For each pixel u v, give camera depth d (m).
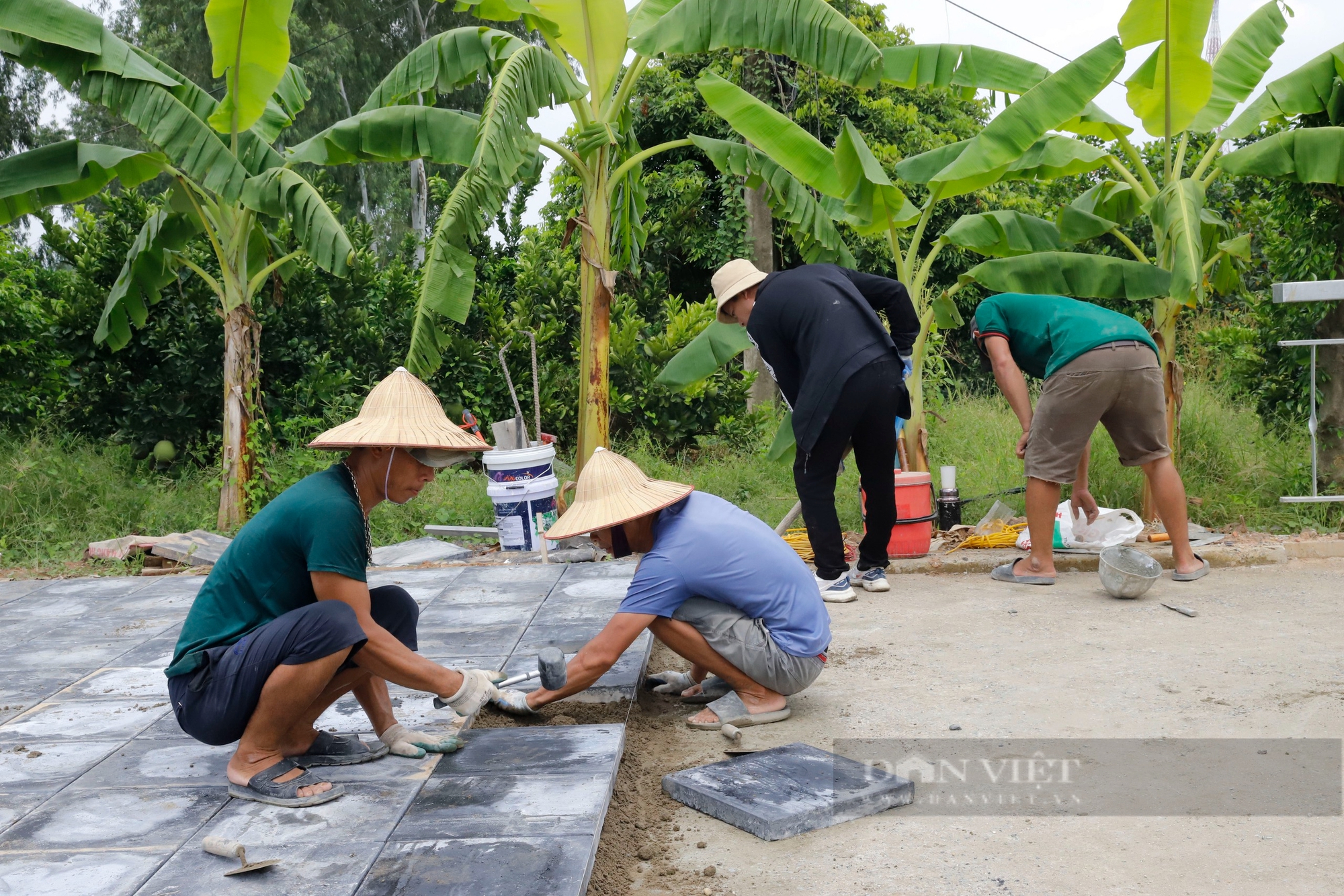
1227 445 7.64
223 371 9.78
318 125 23.09
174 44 22.44
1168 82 6.41
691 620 3.62
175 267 8.88
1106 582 5.27
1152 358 5.48
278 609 2.91
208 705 2.84
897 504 6.30
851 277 5.56
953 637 4.72
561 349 11.37
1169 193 6.42
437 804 2.82
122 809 2.87
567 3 6.52
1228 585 5.48
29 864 2.55
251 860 2.52
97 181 7.29
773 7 6.31
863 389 5.15
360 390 10.38
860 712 3.79
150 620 5.26
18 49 6.55
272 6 6.38
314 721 3.13
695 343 7.46
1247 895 2.38
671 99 14.39
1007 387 5.75
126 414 10.04
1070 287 6.55
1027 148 6.18
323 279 10.23
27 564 7.29
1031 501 5.72
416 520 8.21
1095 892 2.44
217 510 8.42
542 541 6.72
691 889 2.55
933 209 7.19
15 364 9.88
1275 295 6.56
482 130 5.88
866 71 6.19
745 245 13.75
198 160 6.69
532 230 12.05
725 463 9.73
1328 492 7.02
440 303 5.82
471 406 10.56
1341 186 6.79
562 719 3.74
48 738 3.49
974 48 6.98
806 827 2.83
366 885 2.38
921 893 2.47
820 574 5.55
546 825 2.66
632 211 7.98
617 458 3.62
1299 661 4.08
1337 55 6.62
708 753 3.46
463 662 4.30
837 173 6.74
